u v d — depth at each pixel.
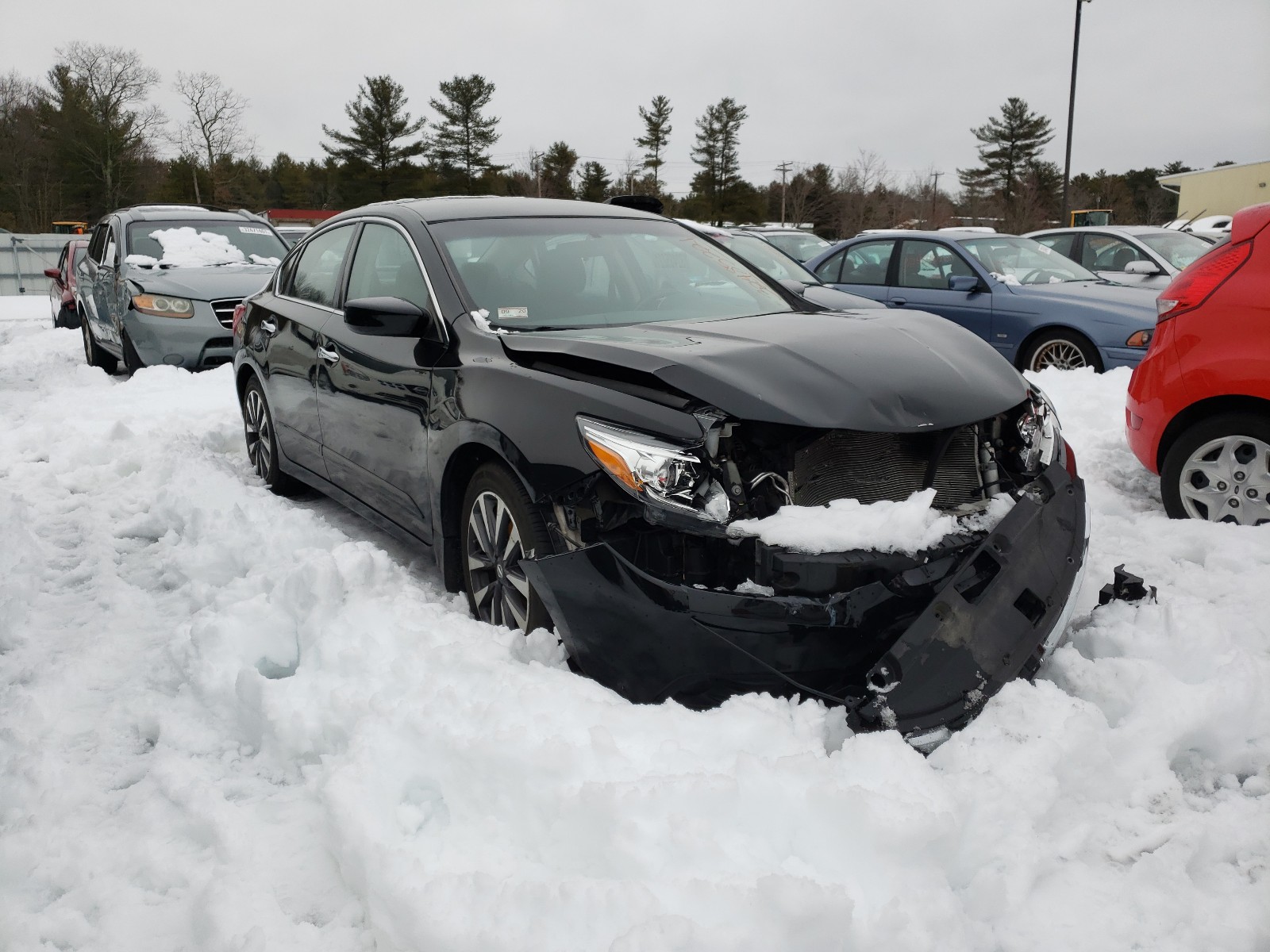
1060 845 2.22
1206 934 1.97
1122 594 3.11
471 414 3.04
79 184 63.88
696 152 81.56
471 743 2.31
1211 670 2.80
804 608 2.38
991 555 2.55
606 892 1.88
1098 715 2.48
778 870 1.98
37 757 2.63
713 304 3.68
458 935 1.87
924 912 1.90
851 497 2.64
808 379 2.68
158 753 2.71
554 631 2.88
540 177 87.81
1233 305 3.99
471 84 71.19
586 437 2.67
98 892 2.16
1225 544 3.80
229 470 5.51
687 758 2.25
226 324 9.20
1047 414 3.11
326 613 3.18
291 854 2.25
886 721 2.31
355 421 3.90
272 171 94.69
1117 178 86.75
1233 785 2.51
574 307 3.51
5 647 3.46
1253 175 43.50
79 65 64.25
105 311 10.20
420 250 3.68
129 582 4.03
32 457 6.18
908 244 9.20
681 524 2.47
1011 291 8.36
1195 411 4.20
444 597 3.54
